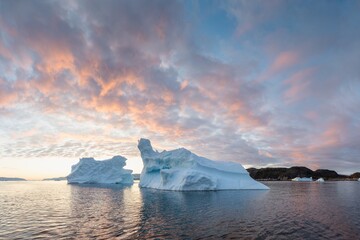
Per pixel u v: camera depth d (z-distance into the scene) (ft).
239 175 199.82
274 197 141.49
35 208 104.58
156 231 63.05
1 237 59.00
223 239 56.70
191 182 176.65
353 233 62.08
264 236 59.11
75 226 69.00
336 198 144.25
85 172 351.25
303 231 63.72
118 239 56.39
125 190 200.23
